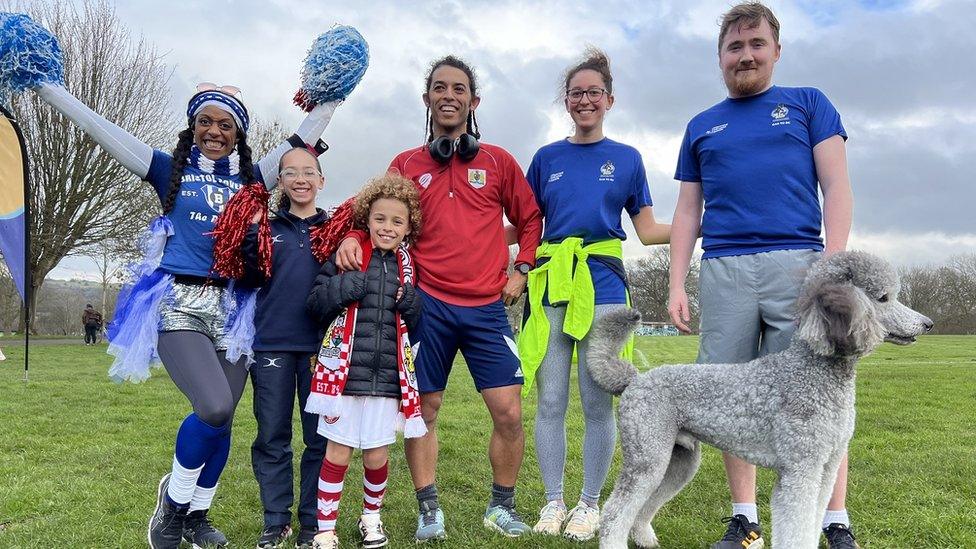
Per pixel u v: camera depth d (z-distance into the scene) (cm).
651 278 4341
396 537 369
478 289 373
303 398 362
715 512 414
